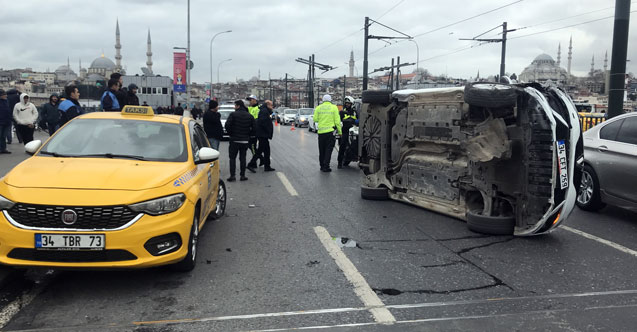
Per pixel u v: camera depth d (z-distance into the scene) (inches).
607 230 261.7
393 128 316.5
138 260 164.7
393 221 276.5
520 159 232.2
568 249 225.0
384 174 329.4
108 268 162.4
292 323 146.2
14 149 617.3
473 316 151.7
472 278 185.9
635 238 246.4
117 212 163.2
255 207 317.1
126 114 235.1
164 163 201.6
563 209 227.9
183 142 221.1
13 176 176.9
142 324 145.3
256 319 148.8
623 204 283.0
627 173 277.3
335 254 214.7
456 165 266.8
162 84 2901.1
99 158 200.4
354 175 471.5
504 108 235.0
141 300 163.5
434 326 144.6
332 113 486.9
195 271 192.4
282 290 172.6
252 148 507.8
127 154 205.9
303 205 322.7
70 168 183.0
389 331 141.1
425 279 184.4
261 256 211.9
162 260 170.4
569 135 226.5
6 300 163.5
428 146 288.2
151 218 167.8
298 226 265.4
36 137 819.4
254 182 425.7
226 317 150.2
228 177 454.9
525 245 230.4
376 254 215.5
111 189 168.2
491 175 244.8
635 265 202.8
